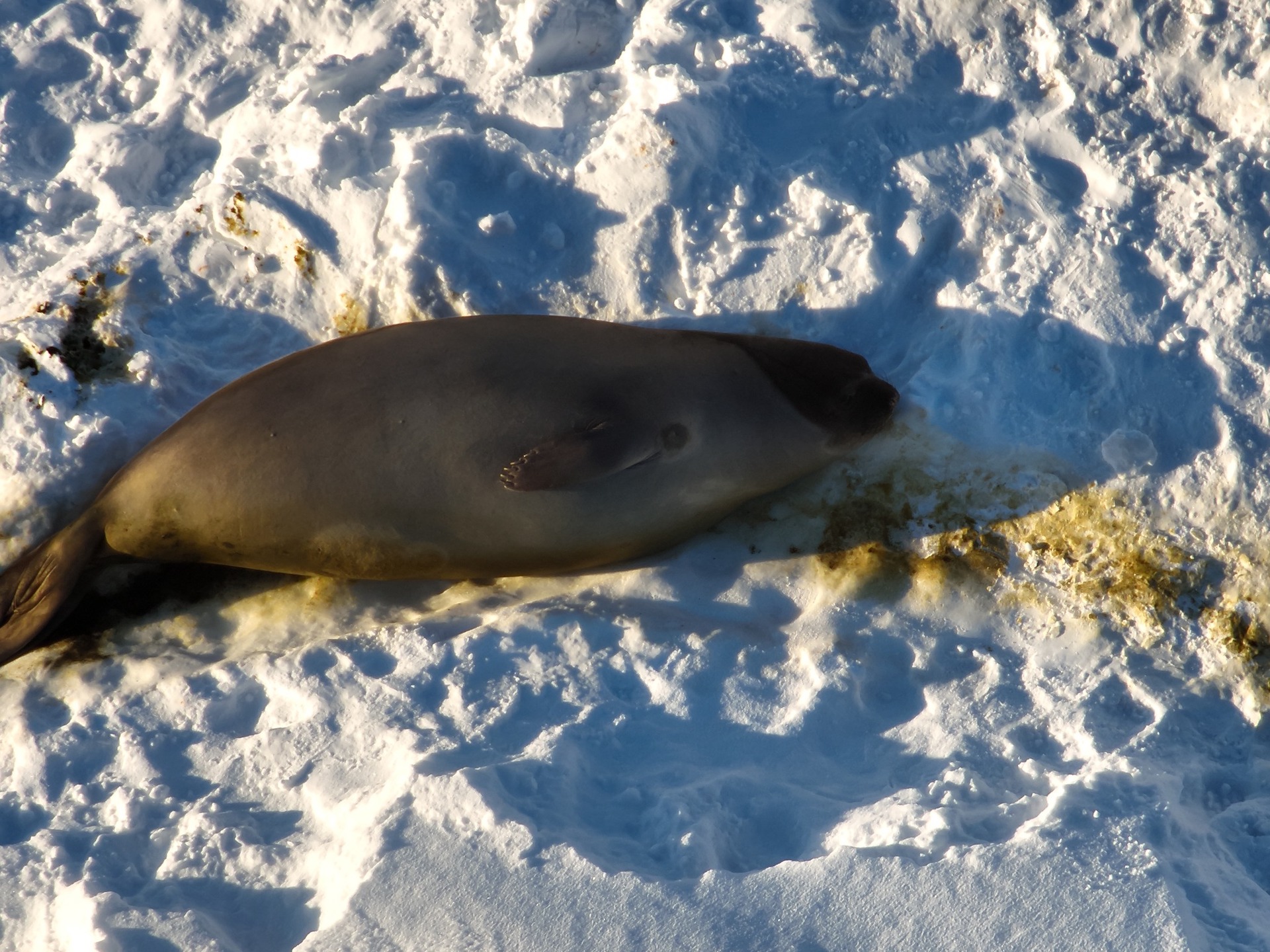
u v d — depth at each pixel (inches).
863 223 864.9
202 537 800.9
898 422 826.2
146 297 916.6
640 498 788.0
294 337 917.8
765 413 810.8
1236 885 589.6
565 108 925.2
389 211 890.1
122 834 652.7
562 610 783.1
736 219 882.8
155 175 1002.1
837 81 908.6
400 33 1004.6
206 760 708.7
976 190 876.6
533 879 569.6
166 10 1050.7
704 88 885.2
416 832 597.0
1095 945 524.7
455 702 717.3
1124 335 815.7
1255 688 713.0
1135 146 869.2
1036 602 768.3
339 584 839.1
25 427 843.4
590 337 819.4
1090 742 676.7
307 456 769.6
